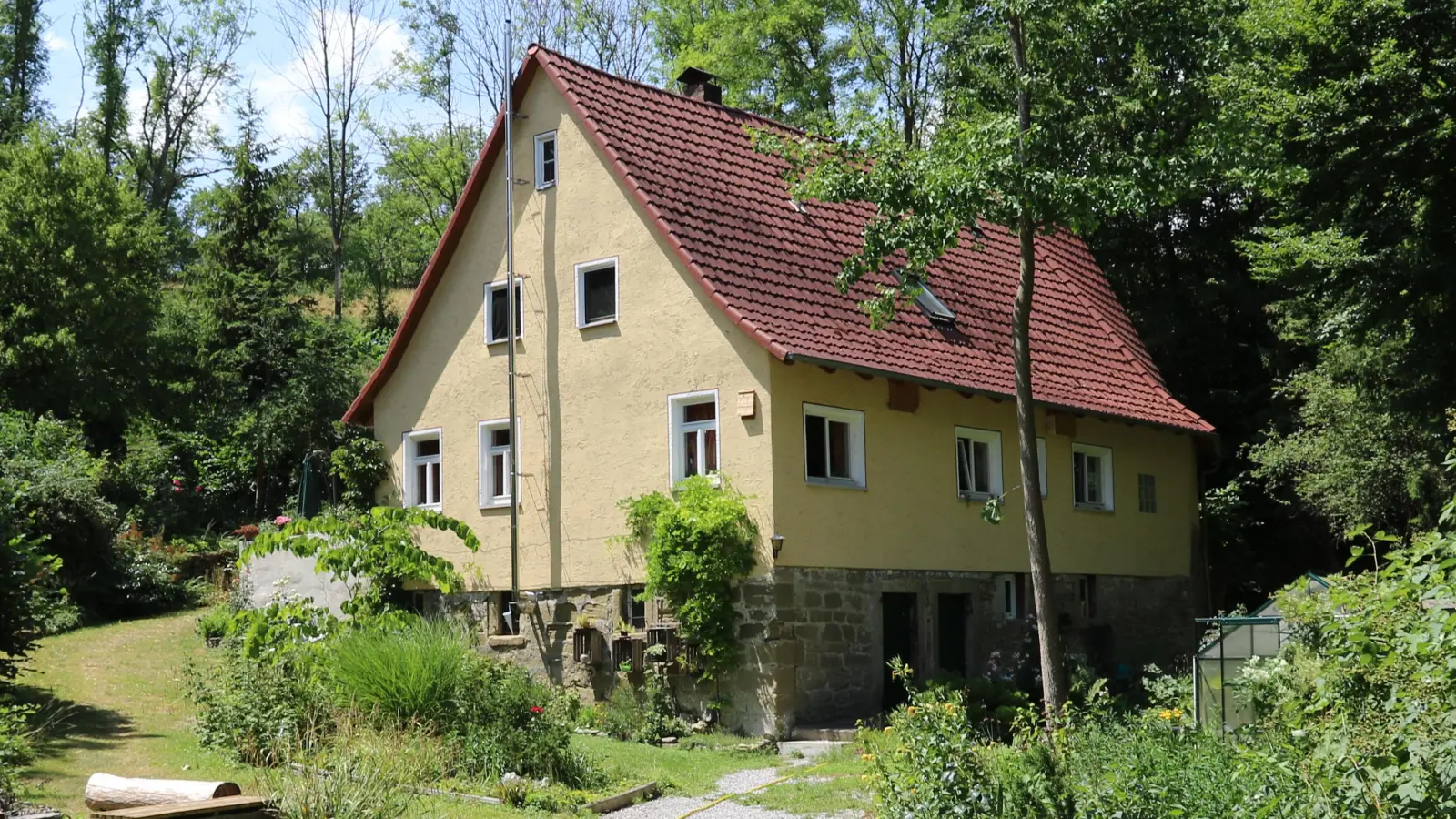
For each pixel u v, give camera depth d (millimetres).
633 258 21438
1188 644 27391
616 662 20812
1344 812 7625
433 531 23906
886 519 21266
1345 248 22078
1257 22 21891
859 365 20188
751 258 21344
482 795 13453
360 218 55219
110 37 47844
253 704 14836
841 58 36969
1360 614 7898
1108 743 12352
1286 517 32031
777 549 19391
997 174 15445
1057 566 24375
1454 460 8352
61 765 13430
